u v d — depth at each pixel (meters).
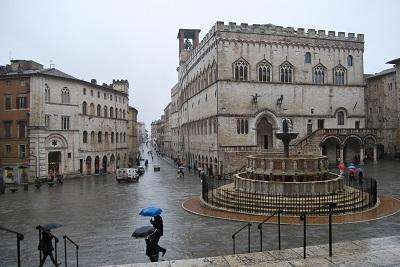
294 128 67.19
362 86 71.94
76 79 67.69
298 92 67.62
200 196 38.53
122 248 21.17
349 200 29.25
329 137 64.06
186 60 97.00
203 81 74.25
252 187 32.00
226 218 27.44
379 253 13.20
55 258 17.95
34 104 61.34
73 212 32.56
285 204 28.41
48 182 54.78
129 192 45.12
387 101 81.81
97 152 75.12
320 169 33.50
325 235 22.06
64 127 65.94
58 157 65.25
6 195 45.19
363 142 66.75
